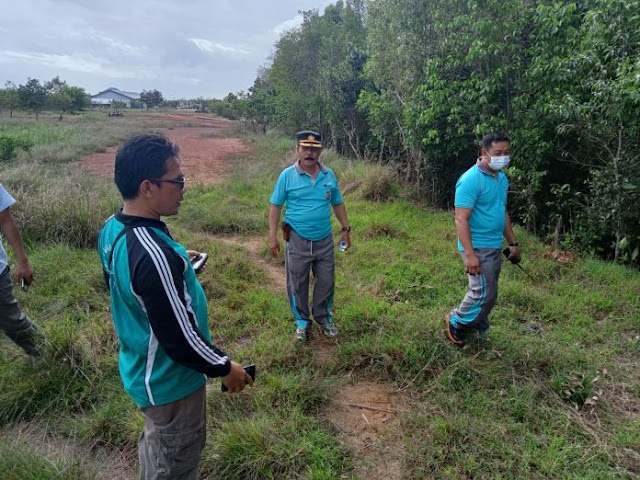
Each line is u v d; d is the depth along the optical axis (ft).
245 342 12.88
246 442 8.54
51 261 17.42
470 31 23.15
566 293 15.55
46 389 10.19
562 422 9.30
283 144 62.64
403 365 11.42
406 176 33.96
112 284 5.46
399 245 20.71
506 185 11.28
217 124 146.30
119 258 5.17
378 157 44.39
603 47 17.48
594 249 19.98
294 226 12.14
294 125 69.26
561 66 19.10
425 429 9.24
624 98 15.74
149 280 4.98
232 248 20.86
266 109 95.35
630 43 16.74
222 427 9.06
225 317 14.15
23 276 10.33
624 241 18.13
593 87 17.19
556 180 24.14
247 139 81.56
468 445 8.71
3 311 9.90
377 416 9.85
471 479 8.13
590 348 12.26
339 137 52.06
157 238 5.21
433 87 25.30
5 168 36.40
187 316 5.21
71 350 10.89
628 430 9.09
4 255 9.76
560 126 19.06
